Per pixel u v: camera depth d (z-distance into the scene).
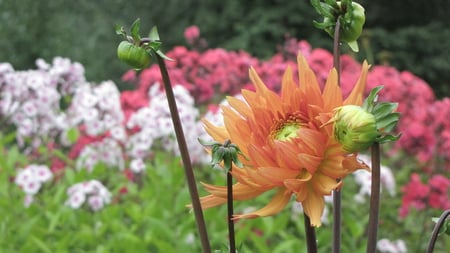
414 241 4.37
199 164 4.26
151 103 4.19
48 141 4.65
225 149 1.21
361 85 1.22
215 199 1.28
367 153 4.75
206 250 1.27
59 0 10.50
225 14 12.50
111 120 4.31
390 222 4.44
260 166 1.23
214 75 5.28
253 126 1.26
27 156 4.64
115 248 3.49
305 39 12.38
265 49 12.03
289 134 1.25
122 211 3.97
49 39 10.25
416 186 4.30
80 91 4.50
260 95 1.30
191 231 3.50
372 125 1.12
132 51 1.28
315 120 1.23
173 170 3.89
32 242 3.47
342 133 1.15
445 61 12.30
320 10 1.34
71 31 10.80
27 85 4.52
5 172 4.14
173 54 5.37
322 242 3.46
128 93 4.77
